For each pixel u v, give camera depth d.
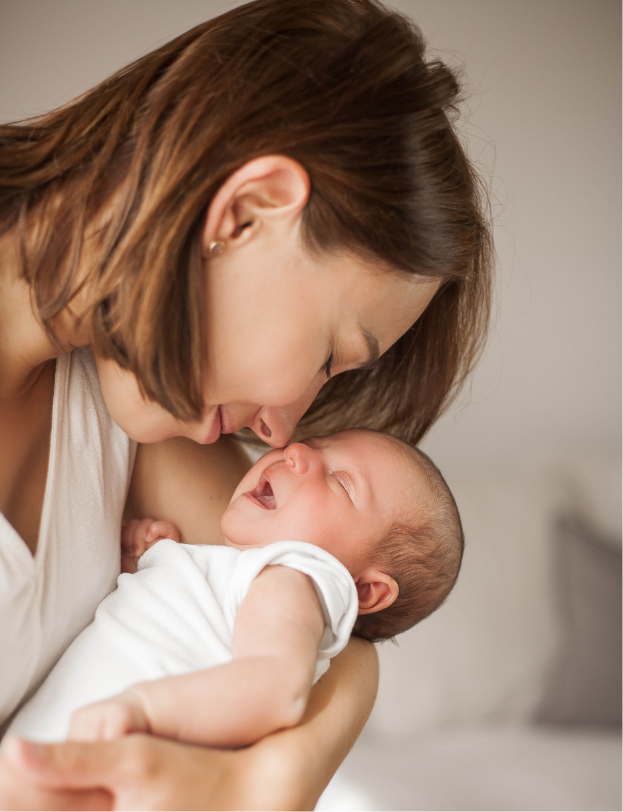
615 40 2.26
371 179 0.74
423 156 0.78
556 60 2.25
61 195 0.74
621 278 2.31
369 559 1.04
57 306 0.73
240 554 0.92
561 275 2.31
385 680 1.76
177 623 0.83
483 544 1.91
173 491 1.09
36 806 0.53
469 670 1.78
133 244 0.68
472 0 2.21
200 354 0.73
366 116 0.74
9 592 0.71
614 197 2.30
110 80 0.79
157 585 0.88
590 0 2.24
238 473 1.18
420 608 1.14
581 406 2.33
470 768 1.59
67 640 0.84
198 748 0.64
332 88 0.73
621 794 1.48
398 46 0.78
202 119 0.69
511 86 2.25
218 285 0.73
